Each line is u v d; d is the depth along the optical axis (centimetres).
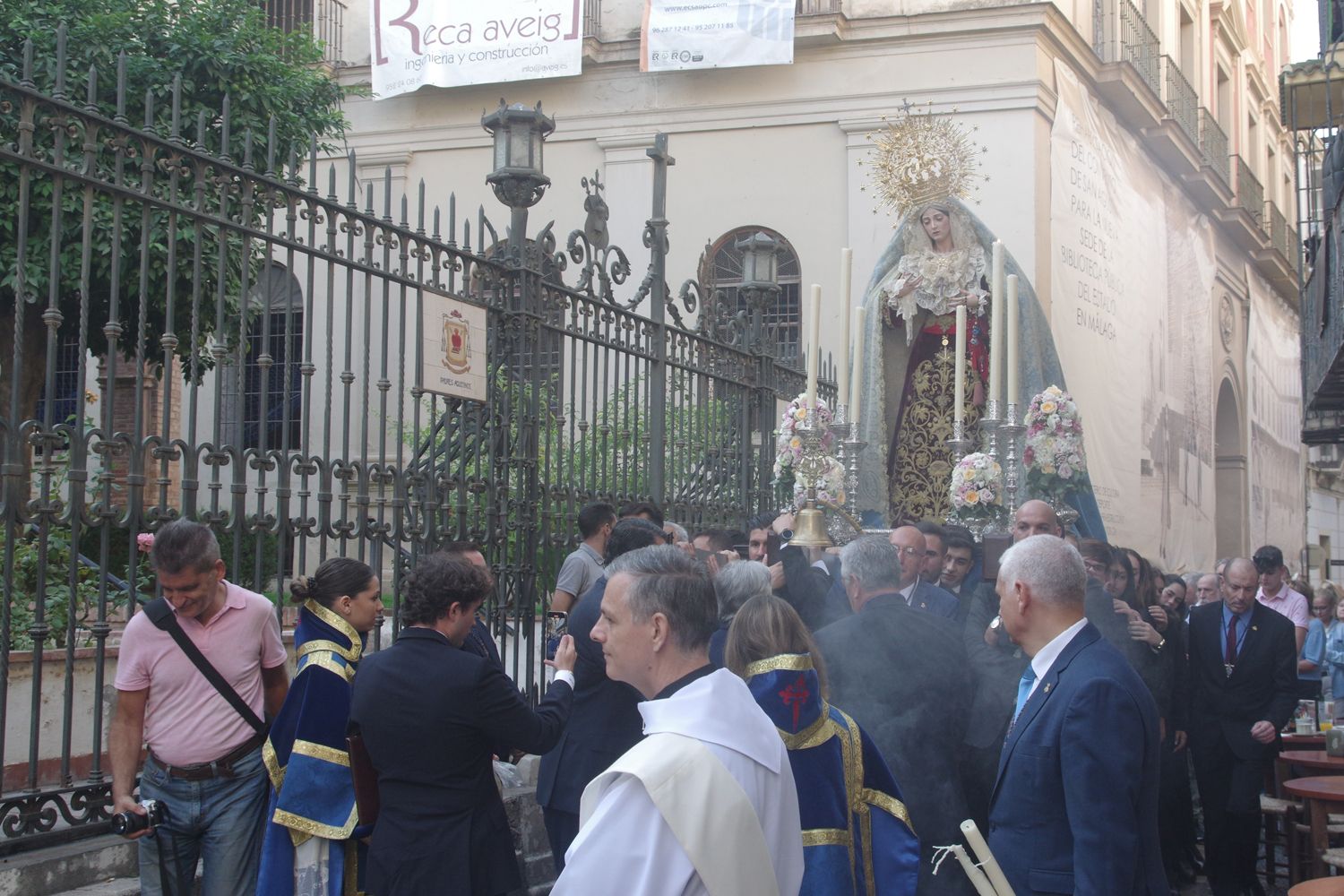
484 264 666
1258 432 2886
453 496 723
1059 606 382
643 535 527
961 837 456
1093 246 1884
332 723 435
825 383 1120
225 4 1210
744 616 344
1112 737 356
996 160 1742
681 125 1861
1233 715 715
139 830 416
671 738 233
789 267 1830
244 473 506
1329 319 889
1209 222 2516
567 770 486
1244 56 2883
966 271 965
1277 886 782
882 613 477
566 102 1903
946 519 959
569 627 490
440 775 398
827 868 326
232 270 1012
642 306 1831
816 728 338
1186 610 938
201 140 497
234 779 437
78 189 477
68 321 1011
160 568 423
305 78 1287
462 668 399
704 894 222
